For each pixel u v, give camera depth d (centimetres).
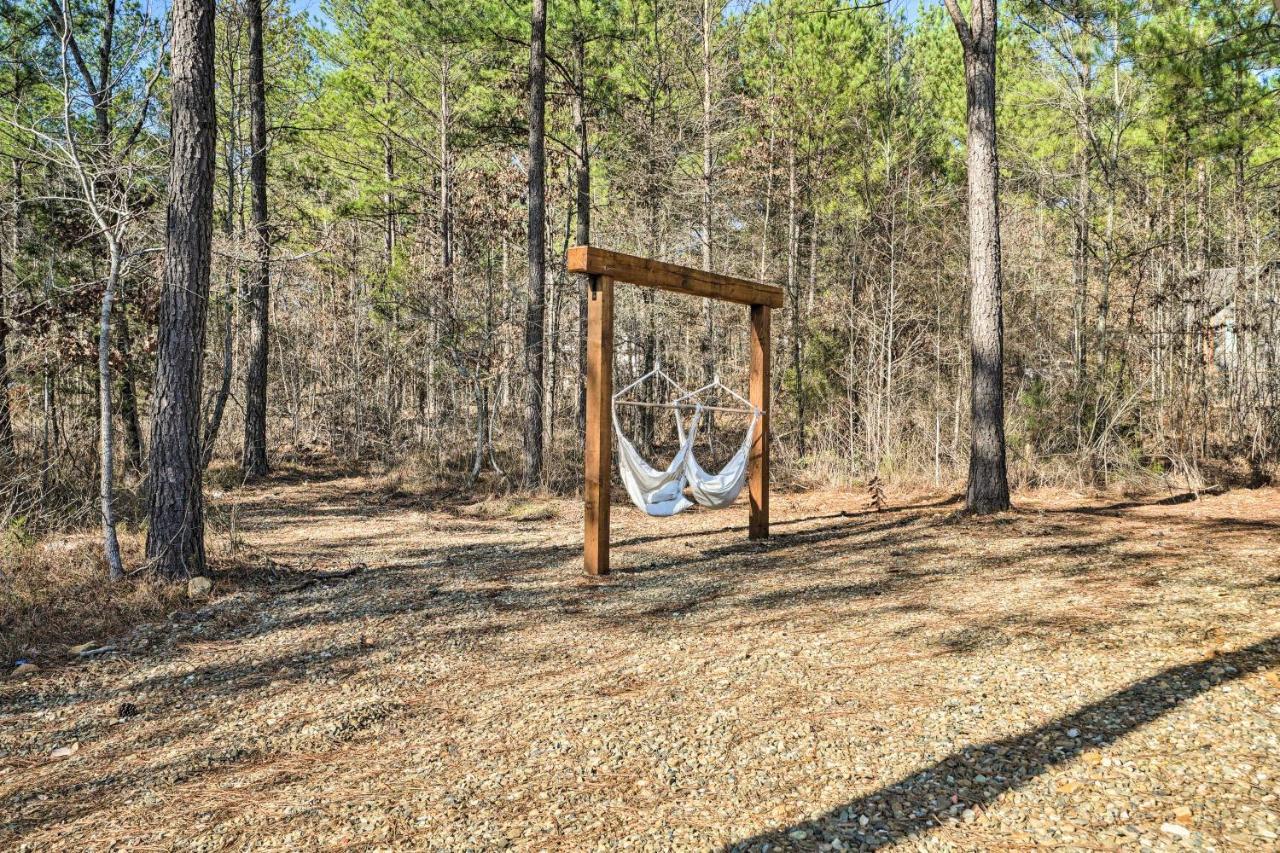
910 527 841
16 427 942
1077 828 252
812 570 658
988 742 316
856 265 1603
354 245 1938
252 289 1297
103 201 780
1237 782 270
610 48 1650
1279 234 1259
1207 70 987
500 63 1598
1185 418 1079
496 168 1767
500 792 302
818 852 249
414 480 1409
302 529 974
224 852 267
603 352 670
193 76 613
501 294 1638
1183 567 571
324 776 322
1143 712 329
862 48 1719
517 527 982
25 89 1059
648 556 758
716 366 1616
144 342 944
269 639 509
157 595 582
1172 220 1269
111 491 609
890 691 379
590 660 452
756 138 1647
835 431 1406
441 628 523
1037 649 419
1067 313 1510
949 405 1334
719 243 1642
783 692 387
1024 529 774
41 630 511
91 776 328
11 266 855
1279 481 1009
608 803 290
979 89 857
